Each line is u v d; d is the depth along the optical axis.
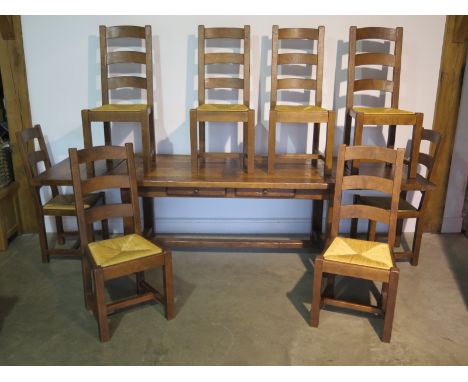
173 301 2.43
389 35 3.03
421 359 2.15
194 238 3.37
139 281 2.69
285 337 2.31
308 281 2.89
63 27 3.15
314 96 3.33
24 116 3.30
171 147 3.44
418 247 3.04
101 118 2.79
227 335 2.32
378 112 2.82
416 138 2.81
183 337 2.30
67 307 2.57
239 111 2.80
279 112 2.81
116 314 2.49
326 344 2.26
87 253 2.34
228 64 3.27
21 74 3.21
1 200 3.22
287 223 3.58
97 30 3.16
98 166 3.21
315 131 3.16
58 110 3.32
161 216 3.58
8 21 3.07
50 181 2.79
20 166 3.39
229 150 3.45
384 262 2.23
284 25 3.18
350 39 3.02
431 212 3.57
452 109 3.32
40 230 3.02
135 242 2.42
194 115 2.79
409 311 2.55
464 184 3.51
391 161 2.36
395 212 2.39
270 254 3.28
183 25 3.18
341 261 2.24
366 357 2.17
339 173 2.43
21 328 2.37
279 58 3.06
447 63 3.22
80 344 2.24
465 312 2.55
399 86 3.09
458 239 3.51
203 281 2.87
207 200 3.54
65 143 3.40
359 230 3.59
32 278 2.89
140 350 2.20
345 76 3.28
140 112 2.81
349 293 2.75
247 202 3.55
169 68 3.26
